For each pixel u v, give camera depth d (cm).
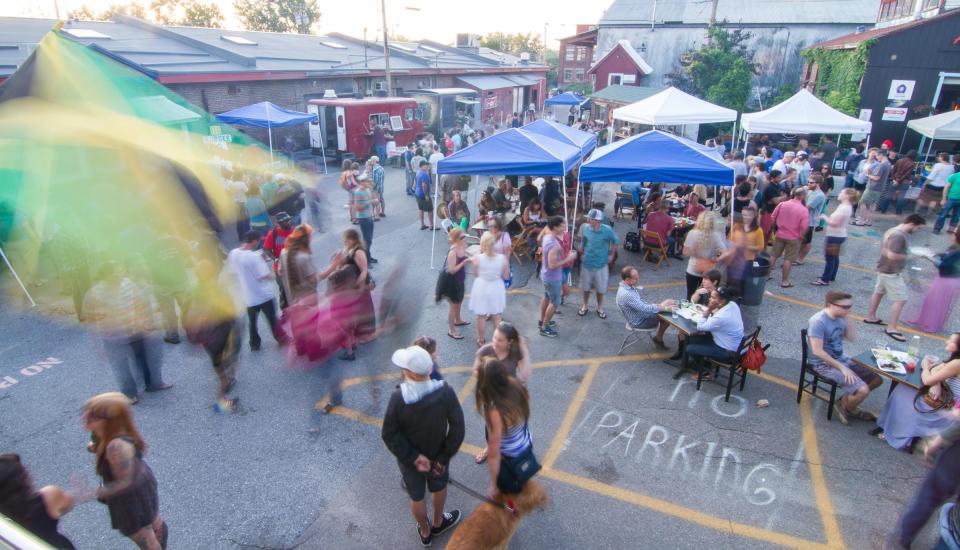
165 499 416
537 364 625
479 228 1030
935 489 346
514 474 349
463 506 416
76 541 376
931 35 1589
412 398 334
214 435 491
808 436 494
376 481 439
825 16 2566
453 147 1917
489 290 625
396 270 880
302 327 559
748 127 1333
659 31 2905
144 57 1466
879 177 1163
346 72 2214
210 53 1750
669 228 946
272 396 547
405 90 2538
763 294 812
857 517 404
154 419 511
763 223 866
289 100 1969
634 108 1328
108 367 585
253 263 586
